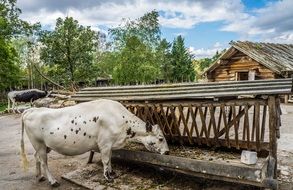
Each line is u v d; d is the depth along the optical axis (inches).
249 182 188.7
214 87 225.6
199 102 228.7
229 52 795.4
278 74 711.1
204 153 243.3
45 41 1128.2
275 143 196.2
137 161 242.8
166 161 223.3
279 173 241.1
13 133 484.7
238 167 190.2
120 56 1148.5
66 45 1135.0
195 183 227.1
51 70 1187.3
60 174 266.5
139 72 1116.5
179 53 1968.5
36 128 235.9
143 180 237.0
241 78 838.5
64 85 1190.9
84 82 1267.2
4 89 1438.2
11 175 270.7
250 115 518.0
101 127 233.5
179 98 230.2
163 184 228.4
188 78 1934.1
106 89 303.9
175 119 257.4
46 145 238.8
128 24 1184.2
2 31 1439.5
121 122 237.0
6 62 1336.1
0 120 653.3
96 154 320.8
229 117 245.8
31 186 241.8
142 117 273.1
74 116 235.1
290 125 439.5
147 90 264.5
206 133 244.1
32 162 311.3
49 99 771.4
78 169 268.8
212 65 825.5
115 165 270.8
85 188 231.0
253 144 228.1
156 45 1218.0
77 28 1149.7
